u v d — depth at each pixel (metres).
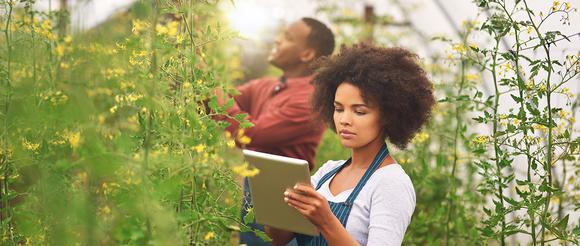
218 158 2.65
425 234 4.73
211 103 2.79
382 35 7.17
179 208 2.77
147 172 2.45
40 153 2.76
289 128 4.66
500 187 3.36
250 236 3.65
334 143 5.89
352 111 2.74
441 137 5.02
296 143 4.71
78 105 2.64
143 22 2.67
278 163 2.50
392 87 2.73
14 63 3.03
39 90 2.87
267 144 4.67
